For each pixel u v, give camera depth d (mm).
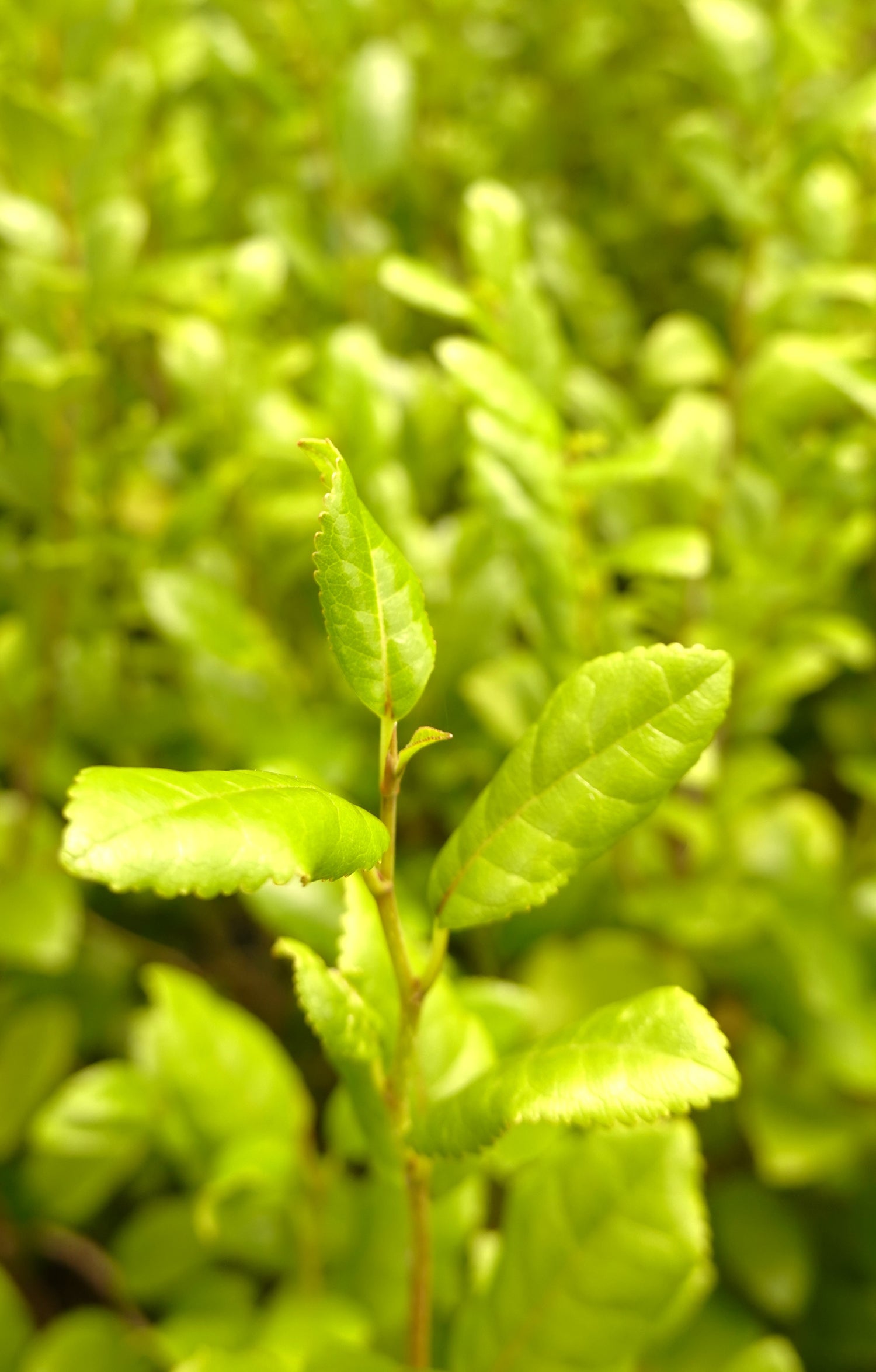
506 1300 332
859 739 615
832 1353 514
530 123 734
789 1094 494
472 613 472
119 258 494
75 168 495
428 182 671
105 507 533
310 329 634
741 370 488
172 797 227
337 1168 388
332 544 239
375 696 246
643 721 257
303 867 229
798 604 478
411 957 296
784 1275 498
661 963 492
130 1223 483
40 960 456
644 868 498
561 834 260
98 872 219
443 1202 360
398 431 517
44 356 482
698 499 475
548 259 625
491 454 358
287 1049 613
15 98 428
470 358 340
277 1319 352
